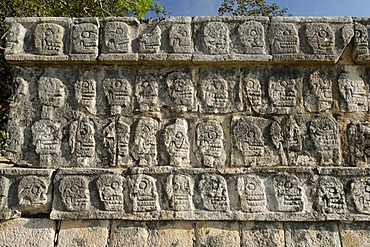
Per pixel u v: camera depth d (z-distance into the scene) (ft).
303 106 13.01
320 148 12.67
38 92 13.21
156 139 12.87
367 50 13.02
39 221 12.10
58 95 13.20
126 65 13.38
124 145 12.78
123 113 13.07
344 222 11.95
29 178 12.35
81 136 12.89
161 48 13.17
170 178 12.27
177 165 12.54
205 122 12.91
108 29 13.29
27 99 13.25
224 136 12.89
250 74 13.26
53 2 28.02
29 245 11.85
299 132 12.79
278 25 13.23
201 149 12.70
